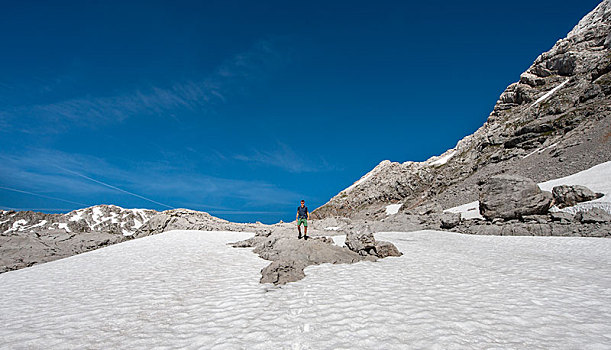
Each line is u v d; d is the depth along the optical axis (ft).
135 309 30.81
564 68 326.44
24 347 22.70
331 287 37.01
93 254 66.08
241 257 60.59
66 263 57.06
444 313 27.12
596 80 242.78
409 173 390.01
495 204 102.99
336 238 93.56
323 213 433.89
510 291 33.81
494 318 25.86
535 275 40.93
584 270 43.06
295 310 28.91
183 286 39.34
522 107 329.93
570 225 81.20
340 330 23.88
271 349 21.12
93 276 46.16
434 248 69.72
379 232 109.60
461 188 234.38
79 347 22.57
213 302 32.45
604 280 37.55
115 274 47.11
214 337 23.52
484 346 20.80
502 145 279.49
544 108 273.33
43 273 49.21
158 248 72.95
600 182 113.29
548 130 234.79
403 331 23.39
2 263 63.82
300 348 21.11
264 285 39.19
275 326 25.18
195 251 68.28
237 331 24.48
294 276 42.65
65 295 36.47
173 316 28.60
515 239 78.54
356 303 30.40
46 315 29.63
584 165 146.00
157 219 137.28
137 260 58.13
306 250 57.62
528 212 97.45
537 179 164.14
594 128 180.86
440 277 41.19
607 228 72.95
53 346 22.84
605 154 142.51
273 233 104.17
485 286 36.09
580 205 98.53
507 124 308.19
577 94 253.24
